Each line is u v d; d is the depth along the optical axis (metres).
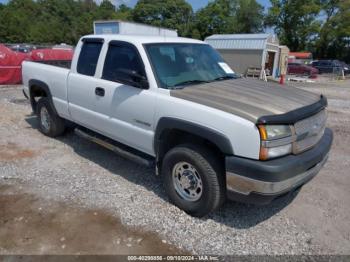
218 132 2.80
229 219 3.26
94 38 4.30
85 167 4.40
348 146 5.66
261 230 3.09
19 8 89.81
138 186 3.88
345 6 47.88
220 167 2.97
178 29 59.75
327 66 31.61
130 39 3.77
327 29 49.50
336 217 3.35
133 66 3.66
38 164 4.46
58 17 94.00
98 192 3.71
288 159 2.74
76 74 4.50
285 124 2.72
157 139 3.38
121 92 3.72
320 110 3.20
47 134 5.62
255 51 23.52
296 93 3.45
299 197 3.75
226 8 55.72
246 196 2.77
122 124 3.79
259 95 3.18
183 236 2.96
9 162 4.50
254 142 2.64
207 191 3.03
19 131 5.96
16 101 8.85
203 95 3.12
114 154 4.89
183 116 3.04
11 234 2.91
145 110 3.44
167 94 3.26
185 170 3.25
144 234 2.96
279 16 53.41
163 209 3.38
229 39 24.97
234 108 2.82
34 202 3.46
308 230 3.11
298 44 53.12
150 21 64.62
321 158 3.10
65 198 3.56
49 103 5.23
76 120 4.73
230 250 2.79
